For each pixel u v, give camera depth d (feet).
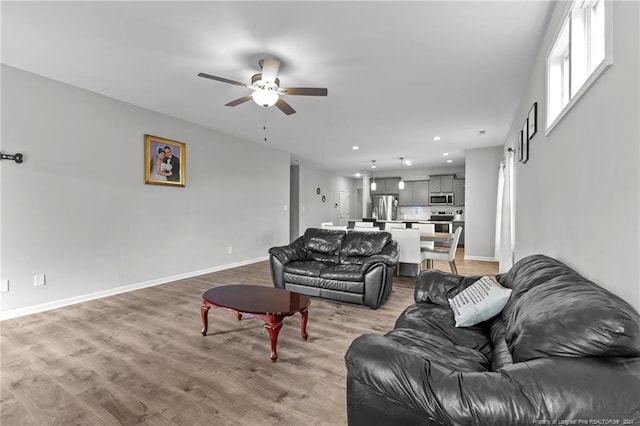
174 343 8.11
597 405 2.60
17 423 5.10
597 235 4.52
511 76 10.14
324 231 14.57
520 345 3.48
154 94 12.13
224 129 17.21
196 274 16.33
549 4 6.66
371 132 17.47
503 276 7.38
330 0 6.57
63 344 8.00
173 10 6.97
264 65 8.70
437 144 20.43
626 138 3.65
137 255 13.57
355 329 9.17
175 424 5.11
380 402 3.61
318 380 6.43
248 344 8.08
